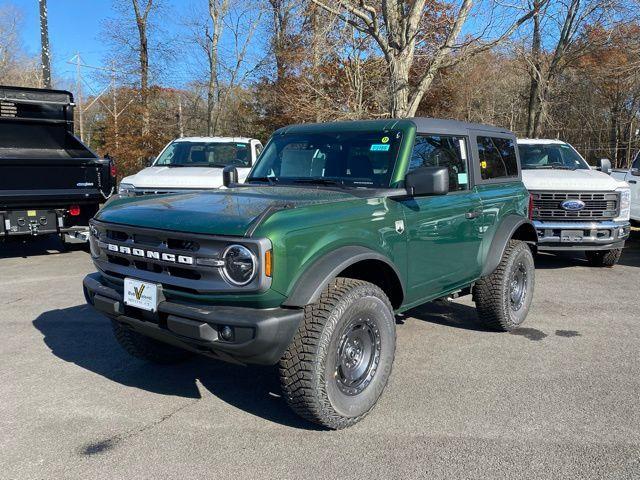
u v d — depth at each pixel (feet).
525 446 11.71
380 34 39.22
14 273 28.32
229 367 16.24
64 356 16.81
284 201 12.32
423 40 41.11
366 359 12.76
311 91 50.96
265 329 10.61
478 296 18.75
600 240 29.25
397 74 38.32
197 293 11.27
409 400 13.91
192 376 15.49
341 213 12.41
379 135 15.23
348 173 15.15
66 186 30.53
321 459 11.18
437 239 15.37
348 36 40.63
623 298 24.36
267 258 10.60
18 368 15.85
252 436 12.10
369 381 12.73
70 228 31.14
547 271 30.42
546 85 61.00
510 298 18.98
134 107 86.28
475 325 20.24
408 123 15.16
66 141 35.78
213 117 91.91
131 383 14.94
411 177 13.71
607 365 16.35
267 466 10.93
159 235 11.70
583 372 15.80
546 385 14.87
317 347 11.35
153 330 12.01
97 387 14.64
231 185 16.21
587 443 11.85
